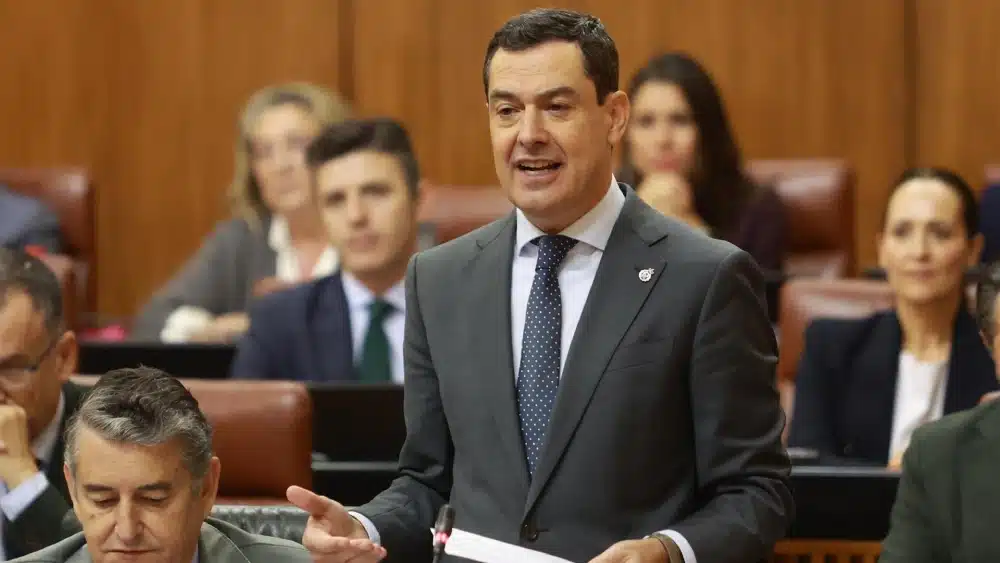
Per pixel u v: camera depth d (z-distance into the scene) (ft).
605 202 22.44
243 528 23.95
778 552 29.58
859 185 65.31
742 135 65.41
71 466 19.61
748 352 21.68
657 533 20.75
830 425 35.45
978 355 34.78
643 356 21.58
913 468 24.30
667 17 65.26
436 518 22.72
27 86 66.80
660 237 22.31
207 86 66.59
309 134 48.11
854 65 65.10
